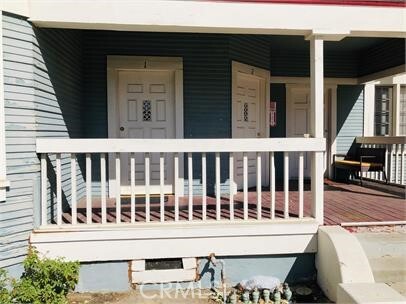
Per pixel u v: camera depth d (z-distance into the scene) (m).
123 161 5.52
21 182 3.29
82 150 3.46
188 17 3.62
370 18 3.81
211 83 5.44
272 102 7.02
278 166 7.31
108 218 3.93
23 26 3.29
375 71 6.75
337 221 3.91
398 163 6.83
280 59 7.19
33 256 3.25
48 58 3.75
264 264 3.73
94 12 3.47
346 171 7.48
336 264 3.25
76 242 3.45
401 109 7.76
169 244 3.59
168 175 5.60
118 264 3.57
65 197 4.32
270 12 3.71
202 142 3.62
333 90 7.44
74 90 4.79
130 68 5.30
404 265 3.40
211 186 5.60
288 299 3.40
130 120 5.44
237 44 5.59
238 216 4.03
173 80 5.46
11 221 3.23
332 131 7.50
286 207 3.81
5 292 2.97
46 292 3.12
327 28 3.77
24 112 3.29
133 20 3.54
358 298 2.53
